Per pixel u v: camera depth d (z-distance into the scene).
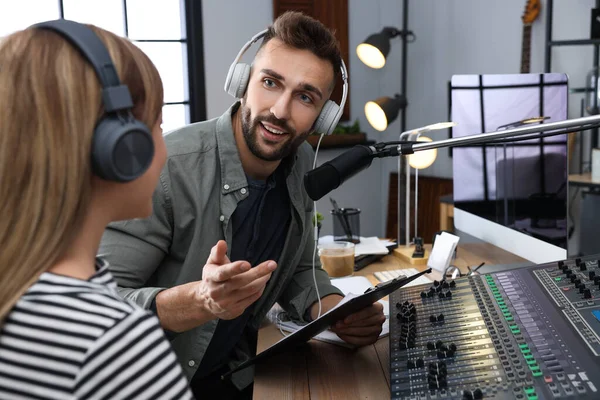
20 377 0.56
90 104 0.61
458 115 1.94
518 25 3.41
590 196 3.09
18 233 0.59
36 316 0.57
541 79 1.61
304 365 1.18
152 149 0.67
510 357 0.93
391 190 4.19
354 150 1.16
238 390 1.47
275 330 1.46
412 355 1.01
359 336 1.25
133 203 0.69
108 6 3.49
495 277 1.23
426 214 3.97
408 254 2.02
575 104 3.22
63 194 0.60
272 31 1.35
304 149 1.58
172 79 3.72
